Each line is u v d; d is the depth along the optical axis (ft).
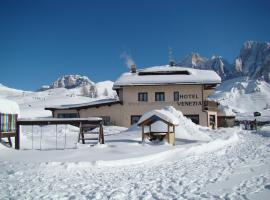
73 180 34.04
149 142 68.80
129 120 130.62
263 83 619.26
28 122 57.67
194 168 41.75
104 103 130.72
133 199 25.98
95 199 26.00
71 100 278.87
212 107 135.64
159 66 155.74
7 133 57.21
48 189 29.89
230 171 38.78
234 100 524.11
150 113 67.92
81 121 60.23
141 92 131.34
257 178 33.99
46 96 358.64
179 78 130.72
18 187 30.63
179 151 55.06
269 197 25.68
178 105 129.80
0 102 61.82
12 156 47.42
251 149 64.49
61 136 84.53
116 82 131.23
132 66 149.79
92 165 41.98
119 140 72.08
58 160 43.78
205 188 29.63
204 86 131.44
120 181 33.65
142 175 37.17
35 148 59.47
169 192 28.27
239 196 26.16
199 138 82.12
